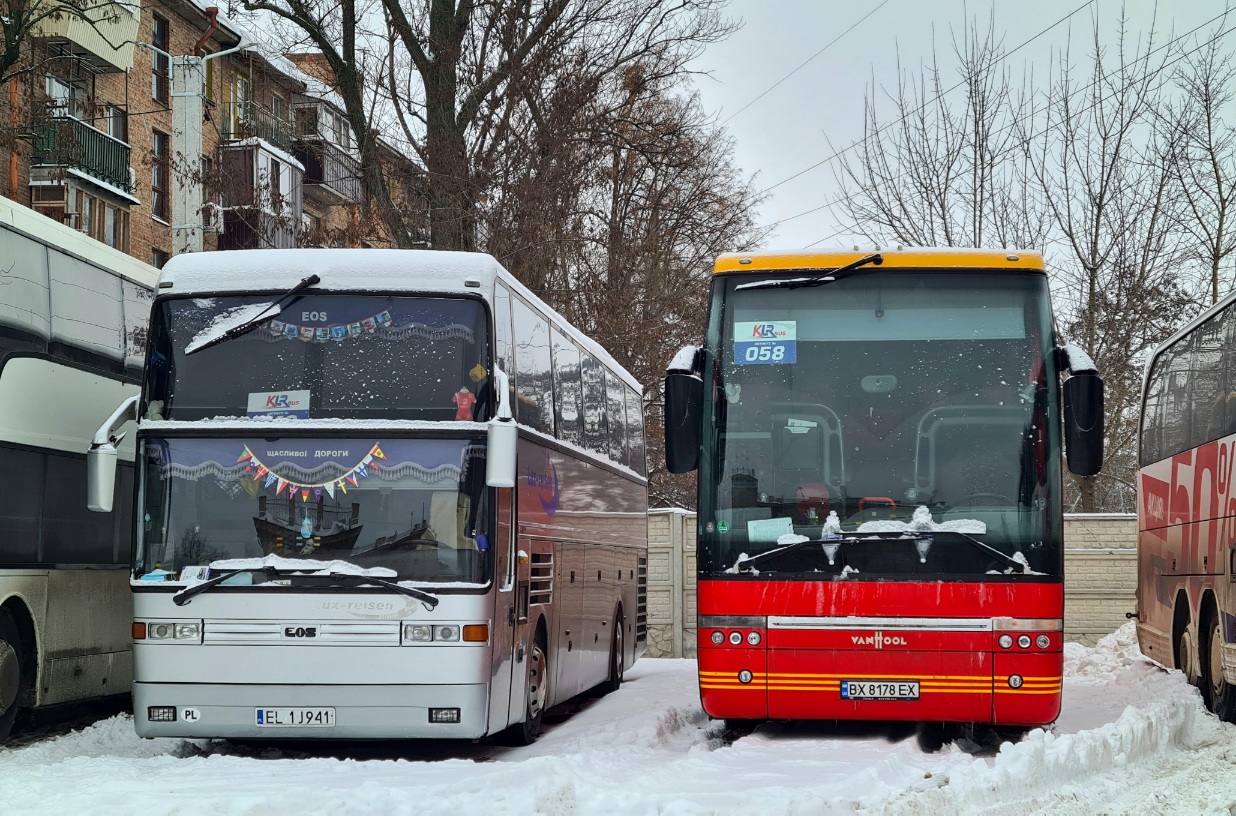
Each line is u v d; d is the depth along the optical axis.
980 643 10.88
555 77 30.09
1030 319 11.41
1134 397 31.62
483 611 10.68
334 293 11.14
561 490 13.84
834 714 10.99
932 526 11.05
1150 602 18.27
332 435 10.85
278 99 36.41
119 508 13.75
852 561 11.09
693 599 27.48
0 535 11.49
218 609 10.62
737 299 11.68
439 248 29.06
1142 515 19.08
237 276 11.22
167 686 10.60
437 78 29.00
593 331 34.88
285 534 10.73
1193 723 12.75
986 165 32.47
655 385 36.75
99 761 9.94
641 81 31.19
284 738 10.74
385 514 10.77
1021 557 10.95
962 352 11.38
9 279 11.74
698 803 7.98
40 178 34.28
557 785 7.87
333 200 44.72
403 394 10.98
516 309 12.11
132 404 11.40
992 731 12.83
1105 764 10.29
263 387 10.99
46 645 12.19
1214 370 14.68
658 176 36.72
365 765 9.80
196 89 24.20
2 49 24.61
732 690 11.11
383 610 10.61
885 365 11.41
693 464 11.21
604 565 16.61
